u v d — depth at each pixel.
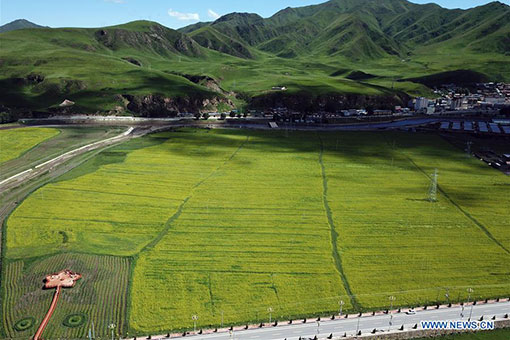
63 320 87.75
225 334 84.75
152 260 111.56
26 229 126.75
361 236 128.50
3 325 86.00
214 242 122.38
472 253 119.06
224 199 155.75
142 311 91.19
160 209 144.62
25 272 104.44
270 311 91.88
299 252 118.06
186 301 95.00
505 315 91.31
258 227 132.88
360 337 84.56
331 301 96.31
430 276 107.06
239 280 103.62
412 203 156.12
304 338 84.00
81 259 110.81
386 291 100.56
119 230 128.25
